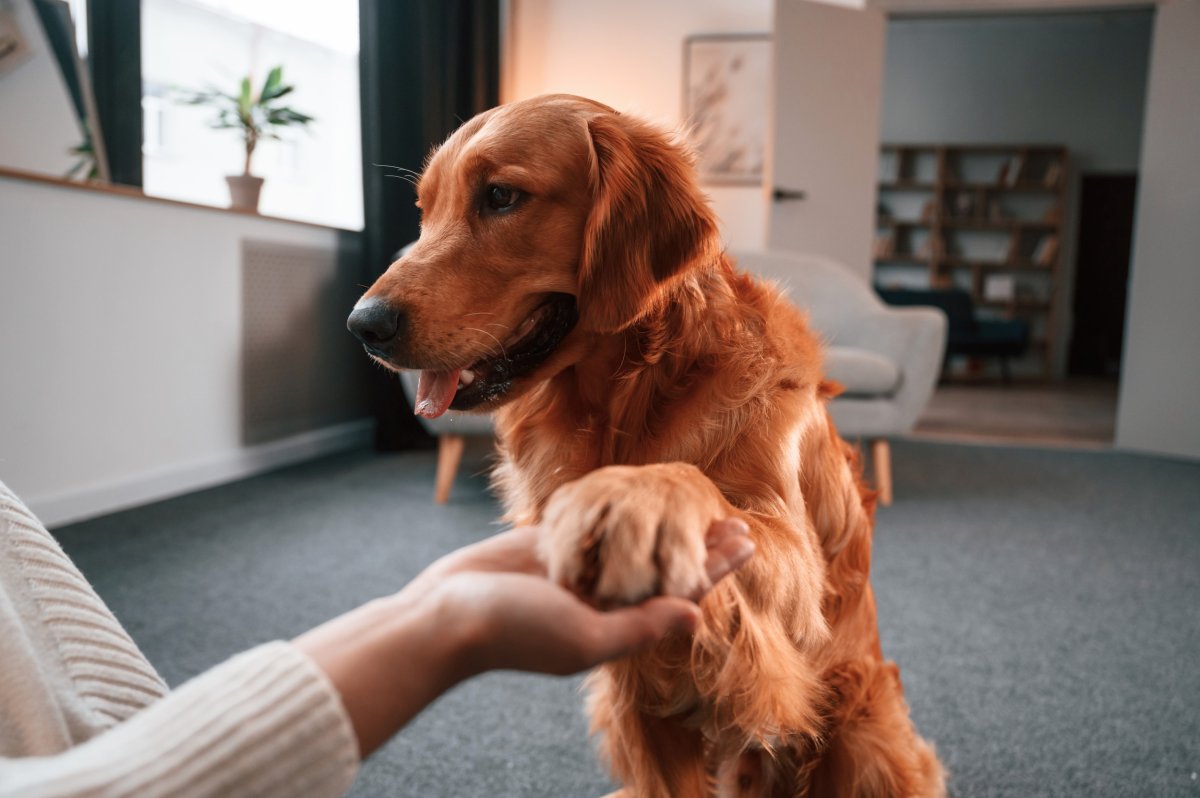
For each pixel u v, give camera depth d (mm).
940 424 5371
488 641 417
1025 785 1307
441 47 4086
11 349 2408
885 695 1104
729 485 875
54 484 2574
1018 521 2938
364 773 1322
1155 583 2314
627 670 917
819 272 3717
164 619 1876
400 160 3850
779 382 942
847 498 1104
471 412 956
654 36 5332
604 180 930
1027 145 9734
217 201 3668
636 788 1061
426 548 2455
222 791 328
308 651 392
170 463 3010
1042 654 1816
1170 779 1329
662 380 944
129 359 2803
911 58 9844
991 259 10062
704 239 941
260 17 3756
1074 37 9539
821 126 4883
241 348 3305
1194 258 4336
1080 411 6340
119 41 2818
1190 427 4355
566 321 989
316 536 2549
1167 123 4383
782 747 1103
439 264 943
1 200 2354
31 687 445
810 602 864
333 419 3936
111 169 2807
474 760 1368
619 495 535
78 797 298
